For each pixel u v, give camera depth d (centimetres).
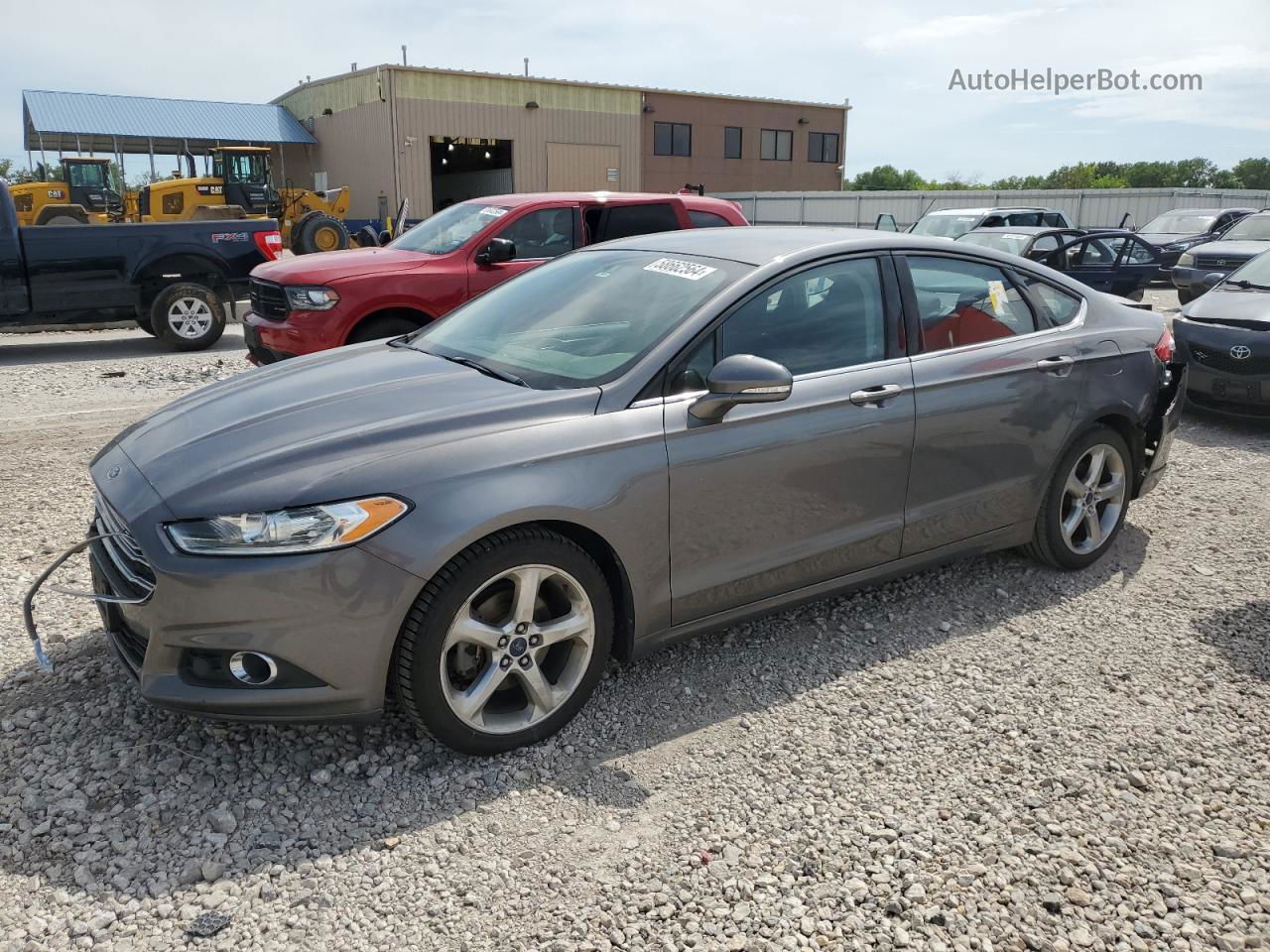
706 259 384
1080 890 257
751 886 256
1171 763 314
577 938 239
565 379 337
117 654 313
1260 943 239
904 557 402
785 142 4756
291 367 394
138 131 3628
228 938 237
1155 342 479
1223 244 1691
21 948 231
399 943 237
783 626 408
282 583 273
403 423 304
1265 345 734
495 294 441
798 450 354
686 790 297
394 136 3503
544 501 298
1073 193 3312
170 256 1114
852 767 310
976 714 342
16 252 1035
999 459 417
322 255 847
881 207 3516
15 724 324
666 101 4272
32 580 439
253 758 310
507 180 3875
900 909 248
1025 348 425
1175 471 646
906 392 382
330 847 270
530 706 320
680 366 337
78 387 898
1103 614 423
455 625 293
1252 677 369
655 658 378
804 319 369
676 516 330
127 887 253
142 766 304
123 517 287
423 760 311
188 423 332
